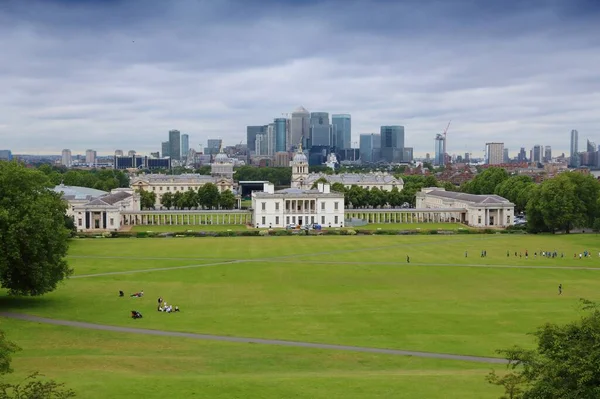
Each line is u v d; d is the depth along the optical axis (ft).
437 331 448.65
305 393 308.40
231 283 631.56
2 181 536.83
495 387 318.86
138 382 320.29
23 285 523.29
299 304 537.65
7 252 501.97
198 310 514.27
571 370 234.99
